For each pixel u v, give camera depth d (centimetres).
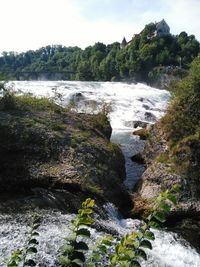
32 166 1198
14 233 859
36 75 9269
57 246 827
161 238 1032
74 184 1148
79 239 834
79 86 4119
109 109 2059
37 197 1079
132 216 1178
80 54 11850
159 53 8588
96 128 1716
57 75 9712
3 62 14625
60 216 993
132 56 8556
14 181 1130
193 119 1457
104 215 1076
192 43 9312
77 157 1288
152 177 1309
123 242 264
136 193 1302
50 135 1345
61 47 15650
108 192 1216
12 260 289
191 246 1034
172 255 966
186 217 1151
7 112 1441
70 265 246
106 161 1371
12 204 1015
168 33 9969
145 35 9325
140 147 2005
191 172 1268
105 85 4441
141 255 262
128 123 2673
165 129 1528
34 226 312
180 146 1359
